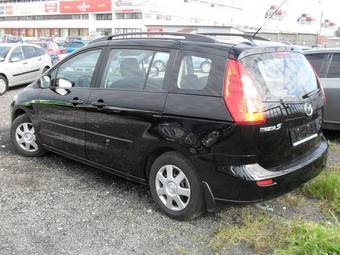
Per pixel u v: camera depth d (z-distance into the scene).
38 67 15.02
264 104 3.79
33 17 92.50
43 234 3.93
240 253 3.64
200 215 4.34
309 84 4.47
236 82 3.76
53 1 87.31
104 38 5.11
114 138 4.65
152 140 4.24
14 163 5.88
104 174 5.50
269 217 4.29
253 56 3.95
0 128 7.93
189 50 4.15
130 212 4.41
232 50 3.88
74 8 82.44
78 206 4.54
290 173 3.95
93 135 4.91
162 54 4.36
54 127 5.49
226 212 4.41
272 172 3.85
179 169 4.12
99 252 3.65
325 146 4.69
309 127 4.35
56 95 5.39
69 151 5.36
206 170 3.89
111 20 77.12
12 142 6.26
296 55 4.50
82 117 5.01
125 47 4.73
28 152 6.12
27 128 6.08
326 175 5.08
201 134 3.86
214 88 3.87
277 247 3.69
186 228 4.09
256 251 3.67
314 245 3.44
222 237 3.86
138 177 4.58
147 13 72.31
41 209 4.45
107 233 3.98
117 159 4.69
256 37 4.68
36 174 5.46
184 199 4.19
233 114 3.71
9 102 11.66
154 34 4.73
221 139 3.76
